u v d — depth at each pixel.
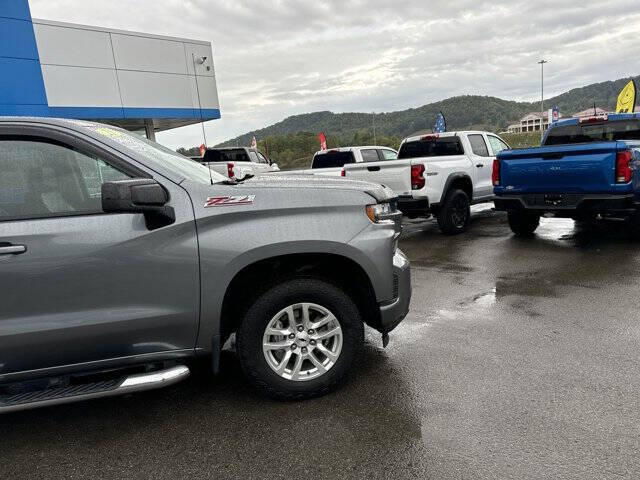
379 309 3.09
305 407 2.91
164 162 2.84
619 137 7.61
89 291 2.54
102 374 2.77
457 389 3.02
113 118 15.27
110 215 2.58
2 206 2.50
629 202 6.20
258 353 2.89
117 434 2.73
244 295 3.00
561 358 3.38
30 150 2.54
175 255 2.63
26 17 12.67
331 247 2.87
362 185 3.16
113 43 15.02
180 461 2.46
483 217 10.69
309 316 2.99
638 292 4.73
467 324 4.14
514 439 2.48
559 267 5.83
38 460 2.52
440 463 2.33
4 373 2.52
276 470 2.35
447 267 6.20
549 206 6.85
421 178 7.80
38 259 2.45
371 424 2.69
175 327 2.70
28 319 2.48
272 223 2.79
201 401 3.05
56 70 14.00
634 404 2.75
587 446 2.39
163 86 16.19
